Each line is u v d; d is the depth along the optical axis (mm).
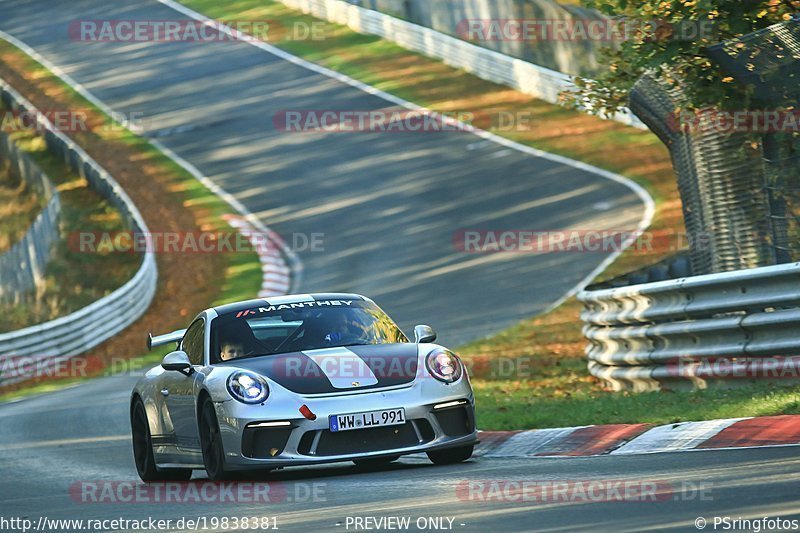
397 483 27750
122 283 110688
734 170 44250
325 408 29812
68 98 174750
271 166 135250
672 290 42031
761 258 43562
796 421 28750
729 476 23688
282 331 33406
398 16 182875
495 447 34531
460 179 120000
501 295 83625
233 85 170000
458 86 154125
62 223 124438
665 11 44000
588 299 49125
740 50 39219
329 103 155375
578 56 139875
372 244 104500
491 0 158875
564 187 112375
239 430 29906
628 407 37281
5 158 154875
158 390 34906
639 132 127250
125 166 142875
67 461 41719
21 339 83188
